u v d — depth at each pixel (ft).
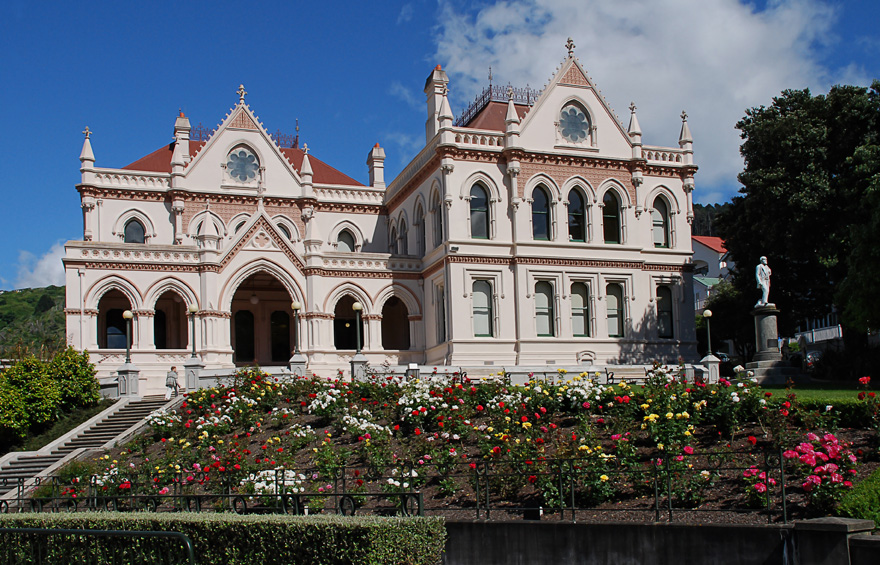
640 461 61.67
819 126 137.28
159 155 174.50
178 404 110.52
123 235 160.56
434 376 115.24
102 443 102.63
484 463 63.05
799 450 49.88
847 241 134.10
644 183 156.66
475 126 159.74
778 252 141.59
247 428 89.04
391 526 46.47
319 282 150.82
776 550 46.70
